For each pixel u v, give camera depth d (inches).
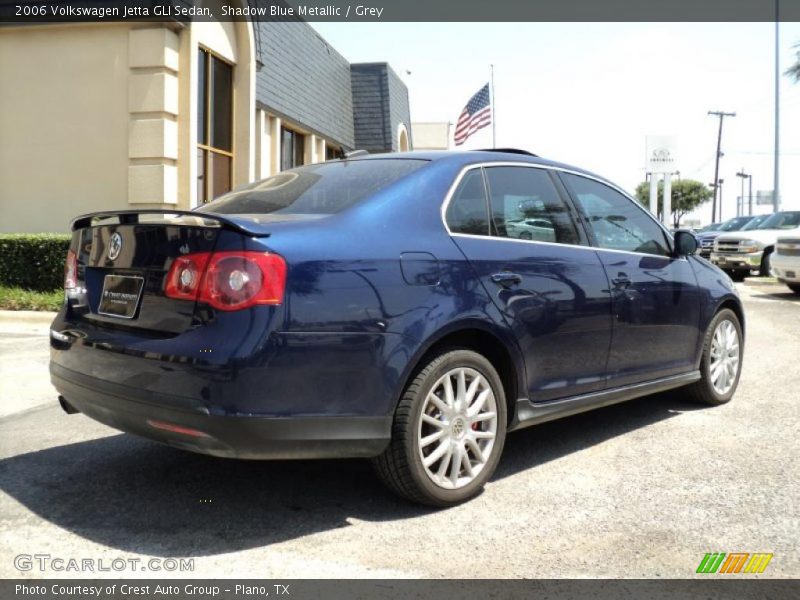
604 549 122.8
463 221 148.4
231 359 115.7
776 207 1286.9
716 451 176.9
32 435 186.2
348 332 124.3
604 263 173.8
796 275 561.6
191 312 121.6
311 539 125.9
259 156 625.0
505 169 162.9
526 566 116.5
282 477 156.6
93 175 473.4
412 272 133.7
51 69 473.4
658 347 190.4
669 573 114.5
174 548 121.7
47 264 422.0
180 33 468.8
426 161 153.4
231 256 119.1
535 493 148.8
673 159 1104.2
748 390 245.0
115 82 465.7
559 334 158.9
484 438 145.3
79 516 134.6
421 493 135.5
